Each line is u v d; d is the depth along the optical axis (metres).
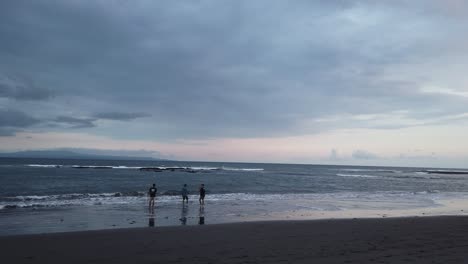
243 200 28.23
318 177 79.69
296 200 28.70
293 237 11.73
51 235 12.46
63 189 37.62
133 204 24.36
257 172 98.44
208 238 11.73
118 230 13.46
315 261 8.23
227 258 8.75
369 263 8.00
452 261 8.17
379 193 38.41
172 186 43.50
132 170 90.88
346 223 15.13
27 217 18.34
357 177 85.50
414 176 102.44
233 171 101.50
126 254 9.52
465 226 14.32
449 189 49.50
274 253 9.20
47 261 8.92
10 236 12.22
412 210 23.22
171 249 10.02
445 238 11.38
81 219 17.83
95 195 29.91
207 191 38.06
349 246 10.06
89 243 11.07
